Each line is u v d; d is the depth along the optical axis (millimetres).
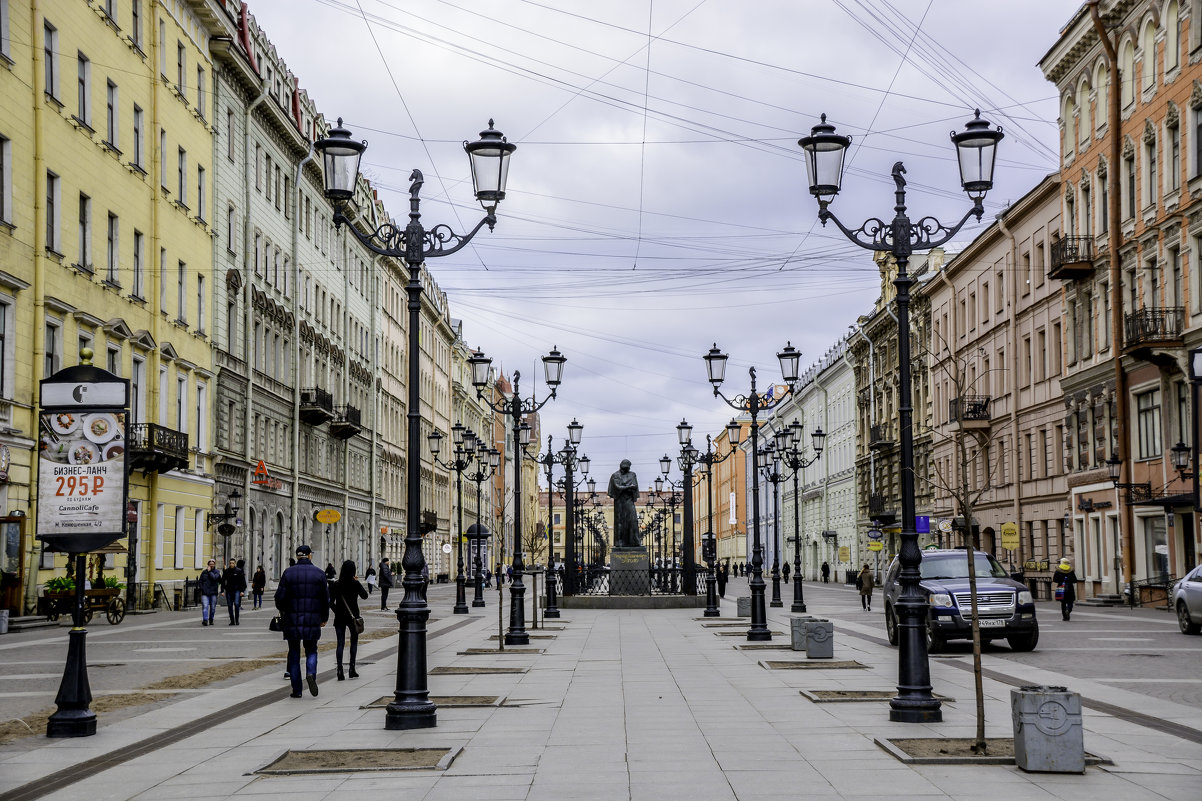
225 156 49312
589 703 15281
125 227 39625
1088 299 48344
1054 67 50469
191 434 44750
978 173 14211
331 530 65750
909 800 9133
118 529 13297
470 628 33906
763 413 133500
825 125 14383
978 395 61688
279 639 28484
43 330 33219
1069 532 50312
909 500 13891
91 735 12945
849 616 39906
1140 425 43781
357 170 13969
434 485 100062
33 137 33000
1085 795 9305
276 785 10039
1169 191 41375
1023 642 23984
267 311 54469
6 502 31375
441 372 105500
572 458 46500
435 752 11461
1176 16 40969
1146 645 25234
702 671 19641
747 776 10156
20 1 32312
